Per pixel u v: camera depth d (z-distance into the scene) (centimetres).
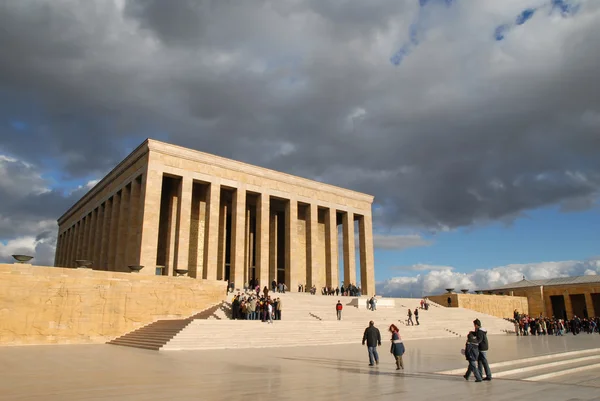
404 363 1697
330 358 1872
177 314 3212
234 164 4769
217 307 3303
